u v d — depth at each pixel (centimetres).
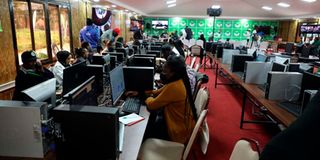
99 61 374
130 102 241
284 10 1259
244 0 1331
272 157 101
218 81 680
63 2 549
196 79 324
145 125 192
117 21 1030
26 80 262
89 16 720
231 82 655
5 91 354
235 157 132
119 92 240
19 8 390
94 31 586
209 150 290
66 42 576
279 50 1081
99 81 252
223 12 1563
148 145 201
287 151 97
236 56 458
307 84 238
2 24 346
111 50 576
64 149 126
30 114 127
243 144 129
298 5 1005
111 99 217
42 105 130
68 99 138
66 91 195
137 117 205
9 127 129
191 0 1432
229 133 340
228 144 307
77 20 635
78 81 222
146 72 267
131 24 1286
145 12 1414
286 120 211
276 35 1634
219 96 527
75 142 125
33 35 428
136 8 1058
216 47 762
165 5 1348
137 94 267
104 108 127
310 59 713
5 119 128
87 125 122
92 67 251
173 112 219
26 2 407
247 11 1543
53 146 137
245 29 1656
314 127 94
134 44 771
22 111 127
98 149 125
